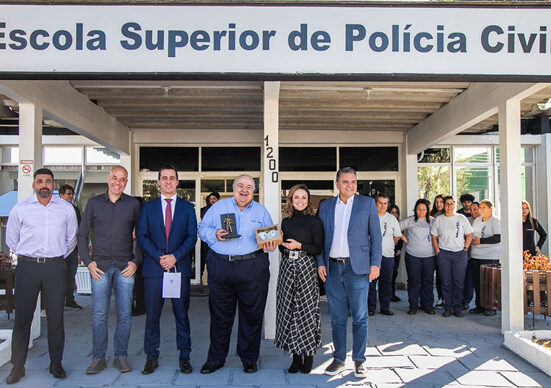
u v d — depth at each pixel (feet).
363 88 21.30
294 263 13.73
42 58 13.30
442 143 31.89
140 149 31.50
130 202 14.26
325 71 13.57
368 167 31.63
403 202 31.07
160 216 14.01
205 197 31.53
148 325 13.94
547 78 13.65
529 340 15.52
